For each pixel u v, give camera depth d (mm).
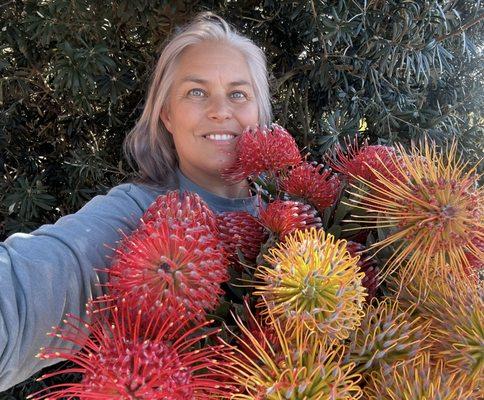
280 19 1736
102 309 433
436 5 1537
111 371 362
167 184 884
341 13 1517
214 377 438
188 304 422
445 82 1925
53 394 386
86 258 593
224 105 823
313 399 383
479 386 447
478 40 1872
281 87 1904
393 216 490
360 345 450
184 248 424
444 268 467
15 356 514
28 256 561
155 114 896
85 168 1854
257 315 480
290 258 433
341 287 414
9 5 1730
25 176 1959
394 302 505
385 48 1541
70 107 1953
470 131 1809
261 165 639
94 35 1650
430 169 474
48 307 541
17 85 1921
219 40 865
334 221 621
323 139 1556
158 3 1576
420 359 453
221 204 862
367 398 441
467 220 443
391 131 1734
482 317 452
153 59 1728
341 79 1700
